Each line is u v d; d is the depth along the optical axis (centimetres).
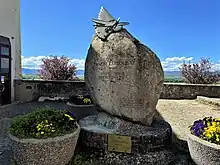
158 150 403
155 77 423
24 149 327
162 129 426
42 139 330
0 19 979
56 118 371
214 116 744
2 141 511
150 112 429
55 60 1374
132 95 412
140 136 393
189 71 1359
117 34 435
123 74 411
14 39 1099
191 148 355
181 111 820
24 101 1104
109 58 421
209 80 1325
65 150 343
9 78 1053
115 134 399
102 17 463
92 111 716
